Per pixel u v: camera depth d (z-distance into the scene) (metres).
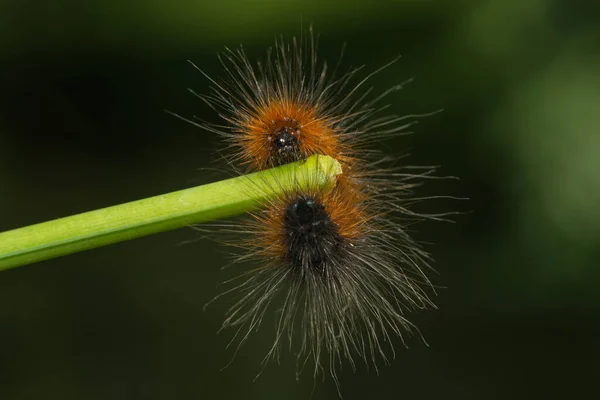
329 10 0.31
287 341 0.32
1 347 0.32
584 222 0.29
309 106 0.22
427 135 0.32
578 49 0.30
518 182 0.30
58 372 0.32
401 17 0.32
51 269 0.34
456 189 0.32
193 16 0.32
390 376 0.32
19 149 0.36
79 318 0.33
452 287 0.32
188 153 0.35
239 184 0.21
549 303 0.30
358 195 0.22
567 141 0.29
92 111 0.35
